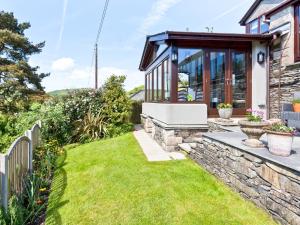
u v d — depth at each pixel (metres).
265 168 3.33
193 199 3.88
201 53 7.59
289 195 2.89
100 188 4.51
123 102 11.11
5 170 3.36
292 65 7.00
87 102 11.03
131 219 3.40
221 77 7.80
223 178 4.48
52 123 9.75
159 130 8.16
